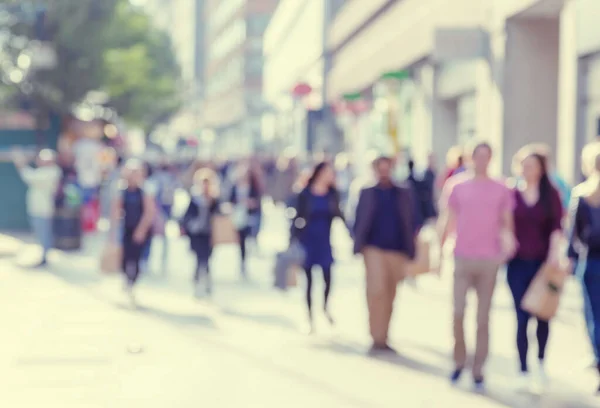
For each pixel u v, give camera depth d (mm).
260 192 30594
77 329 19547
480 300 14734
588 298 14047
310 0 108062
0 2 61438
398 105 67500
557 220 14438
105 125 64938
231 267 33312
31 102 63344
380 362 16562
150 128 130375
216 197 25047
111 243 24953
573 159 31750
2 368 15648
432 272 18016
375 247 17484
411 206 17516
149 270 31984
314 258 19562
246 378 15039
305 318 21500
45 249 32438
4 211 45844
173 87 108500
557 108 40594
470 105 51062
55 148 51281
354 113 72625
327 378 15148
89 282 27844
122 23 64688
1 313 21672
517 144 40531
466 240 14680
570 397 14047
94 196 47031
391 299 17672
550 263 14273
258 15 170500
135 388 14227
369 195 17406
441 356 17141
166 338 18641
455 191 14789
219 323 20688
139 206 23594
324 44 101062
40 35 52406
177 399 13516
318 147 99188
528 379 14523
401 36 62125
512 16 39781
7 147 50688
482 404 13539
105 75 64500
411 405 13391
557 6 37188
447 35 42844
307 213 19625
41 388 14203
